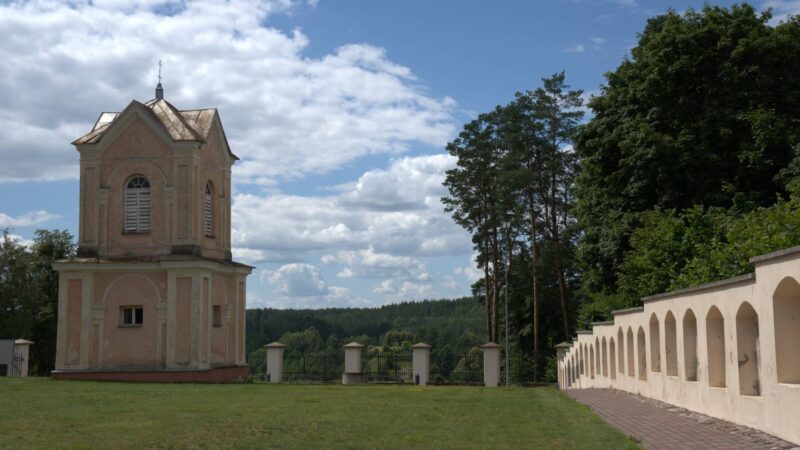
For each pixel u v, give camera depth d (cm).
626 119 3956
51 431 1603
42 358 7381
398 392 2892
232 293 4256
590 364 3644
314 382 4494
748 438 1408
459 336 11619
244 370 4272
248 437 1520
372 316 15050
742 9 3875
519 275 6881
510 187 6456
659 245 3297
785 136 3491
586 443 1411
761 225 2375
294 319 12350
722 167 3653
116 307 3888
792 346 1388
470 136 6800
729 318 1662
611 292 4238
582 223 4450
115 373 3797
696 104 3812
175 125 4006
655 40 3888
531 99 6812
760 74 3722
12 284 7069
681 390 2041
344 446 1400
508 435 1543
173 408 2131
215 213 4188
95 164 3988
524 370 6931
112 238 3950
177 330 3816
